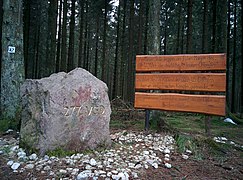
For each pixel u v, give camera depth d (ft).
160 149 15.52
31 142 13.52
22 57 20.86
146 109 19.94
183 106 18.45
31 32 65.31
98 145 14.62
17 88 20.24
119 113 28.25
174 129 21.07
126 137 18.53
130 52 61.87
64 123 13.39
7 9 20.20
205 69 17.78
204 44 47.78
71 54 53.16
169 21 77.66
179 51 77.15
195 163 13.70
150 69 19.72
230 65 75.97
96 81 15.08
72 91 13.83
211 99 17.46
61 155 13.05
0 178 10.56
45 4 64.03
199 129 23.11
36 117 13.73
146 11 62.85
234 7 63.31
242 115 36.58
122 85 66.85
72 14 53.36
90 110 14.32
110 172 11.14
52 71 43.98
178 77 18.71
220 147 16.44
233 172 12.71
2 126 18.75
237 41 70.08
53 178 10.51
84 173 10.78
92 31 88.17
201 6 59.72
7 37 20.15
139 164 12.53
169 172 12.14
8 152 13.51
